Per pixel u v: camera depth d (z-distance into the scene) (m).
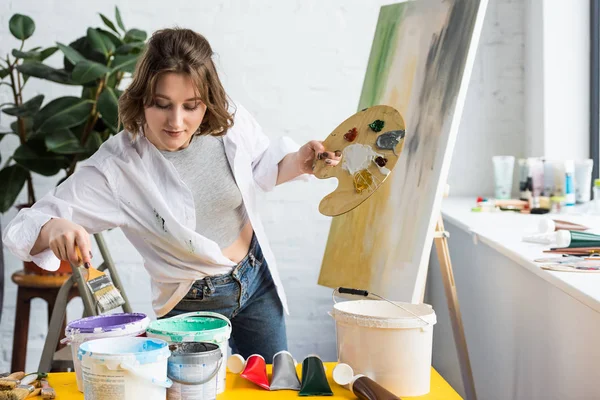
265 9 3.09
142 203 1.64
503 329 2.06
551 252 1.80
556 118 2.92
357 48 3.12
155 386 1.11
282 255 3.17
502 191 2.94
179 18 3.07
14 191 2.63
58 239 1.34
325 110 3.14
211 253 1.64
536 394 1.75
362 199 1.55
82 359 1.11
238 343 1.90
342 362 1.33
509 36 3.16
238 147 1.70
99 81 2.61
